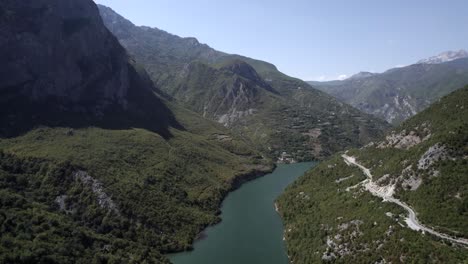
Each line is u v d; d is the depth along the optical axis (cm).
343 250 10938
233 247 13712
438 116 15012
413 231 9925
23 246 9538
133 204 14912
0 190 13075
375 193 13112
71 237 11162
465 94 14938
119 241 12412
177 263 12531
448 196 10756
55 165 15438
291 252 12706
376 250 10081
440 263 8700
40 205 13112
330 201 14625
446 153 11988
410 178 12356
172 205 16162
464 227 9725
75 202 14238
